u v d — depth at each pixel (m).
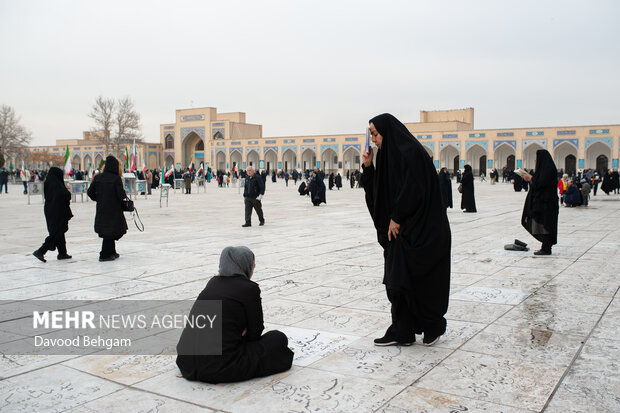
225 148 66.69
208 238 9.84
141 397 2.96
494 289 5.43
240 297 3.16
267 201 21.69
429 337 3.73
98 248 8.63
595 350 3.61
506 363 3.39
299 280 5.99
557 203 7.44
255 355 3.18
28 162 74.44
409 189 3.46
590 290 5.34
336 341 3.87
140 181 25.31
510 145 51.31
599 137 47.66
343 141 59.34
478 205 18.55
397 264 3.55
